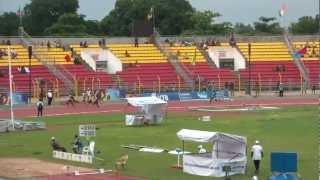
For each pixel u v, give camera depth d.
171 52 122.00
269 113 77.25
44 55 113.00
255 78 118.19
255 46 127.25
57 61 112.25
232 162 36.66
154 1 166.75
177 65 118.38
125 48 120.62
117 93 102.00
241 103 94.50
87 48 116.44
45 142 53.56
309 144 49.22
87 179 36.03
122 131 60.81
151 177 36.47
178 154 41.25
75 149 45.56
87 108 88.12
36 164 42.06
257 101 97.62
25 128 63.22
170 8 164.88
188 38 127.31
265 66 122.00
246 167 38.38
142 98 67.94
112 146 50.09
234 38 126.94
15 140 55.31
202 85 109.31
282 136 54.41
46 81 103.88
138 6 164.38
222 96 102.50
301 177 34.81
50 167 40.69
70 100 92.25
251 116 73.62
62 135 58.19
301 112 78.06
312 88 114.81
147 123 66.62
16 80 104.62
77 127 64.88
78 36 135.38
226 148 37.72
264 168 39.06
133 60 118.31
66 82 105.81
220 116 74.31
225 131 58.47
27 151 48.41
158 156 44.72
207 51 122.31
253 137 53.94
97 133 59.09
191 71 116.56
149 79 112.56
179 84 110.69
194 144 50.06
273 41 129.62
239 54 122.25
